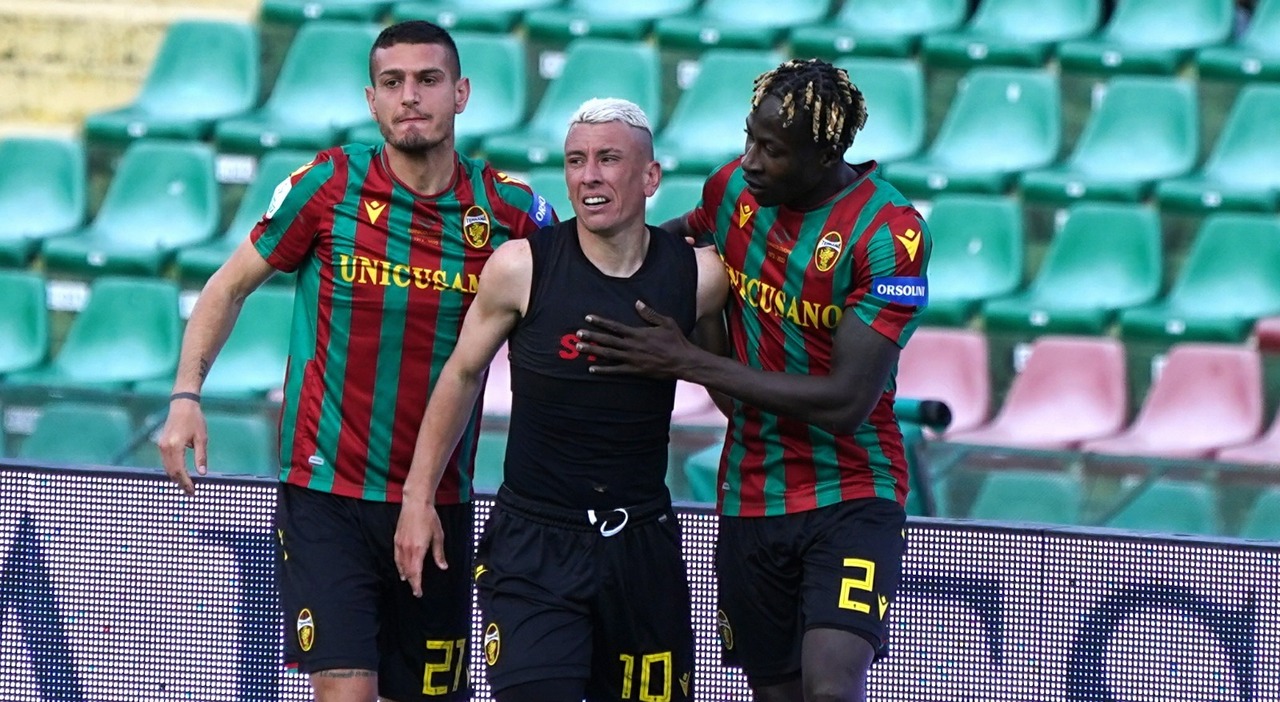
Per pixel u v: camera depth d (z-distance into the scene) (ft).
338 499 46.75
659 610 45.39
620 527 44.55
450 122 45.50
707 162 111.14
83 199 116.57
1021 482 57.00
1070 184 107.65
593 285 43.57
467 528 48.60
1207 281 103.86
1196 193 106.11
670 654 45.83
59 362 104.42
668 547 45.44
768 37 119.14
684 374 43.11
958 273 106.83
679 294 44.29
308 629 46.01
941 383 97.96
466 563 48.60
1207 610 51.85
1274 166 109.50
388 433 46.60
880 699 52.75
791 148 42.70
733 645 47.91
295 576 46.50
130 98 123.75
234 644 54.03
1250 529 55.47
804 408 43.21
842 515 45.06
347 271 46.03
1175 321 99.76
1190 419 94.38
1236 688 51.78
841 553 44.60
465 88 46.68
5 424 60.29
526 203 47.19
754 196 43.80
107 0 126.52
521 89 119.55
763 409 43.39
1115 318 102.17
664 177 111.34
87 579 54.39
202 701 54.08
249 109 122.31
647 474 44.86
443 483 47.34
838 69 43.21
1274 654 51.60
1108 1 125.59
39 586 54.44
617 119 42.78
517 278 43.68
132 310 105.40
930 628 52.70
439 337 46.32
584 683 44.65
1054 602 52.34
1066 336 100.94
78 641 54.44
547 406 43.96
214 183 114.42
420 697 48.78
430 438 44.78
